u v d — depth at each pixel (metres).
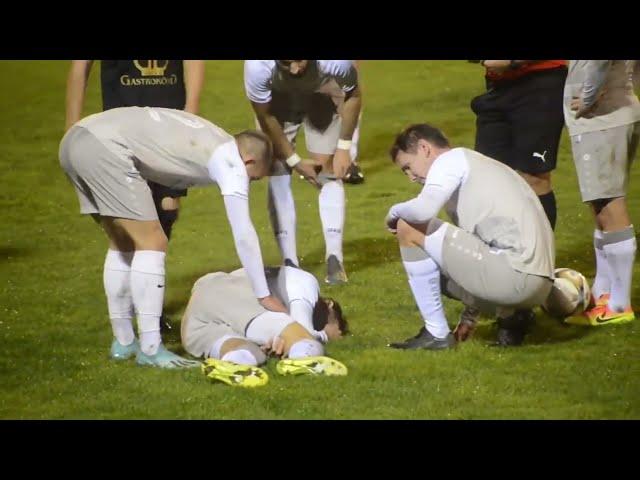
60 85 58.09
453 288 19.38
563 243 29.03
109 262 19.08
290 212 24.56
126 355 19.36
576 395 16.78
